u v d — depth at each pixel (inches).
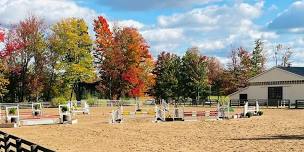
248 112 1792.6
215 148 887.1
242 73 3467.0
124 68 3358.8
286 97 2768.2
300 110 2253.9
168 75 3666.3
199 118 1670.8
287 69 2805.1
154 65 3560.5
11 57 3061.0
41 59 3176.7
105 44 3358.8
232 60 3528.5
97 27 3368.6
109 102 2962.6
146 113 1927.9
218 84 3501.5
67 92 3272.6
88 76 3248.0
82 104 2679.6
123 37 3358.8
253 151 835.4
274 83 2832.2
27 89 3184.1
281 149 854.5
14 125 1469.0
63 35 3157.0
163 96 3671.3
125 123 1539.1
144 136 1135.6
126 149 899.4
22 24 3093.0
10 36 2933.1
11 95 3189.0
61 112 1624.0
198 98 3622.0
